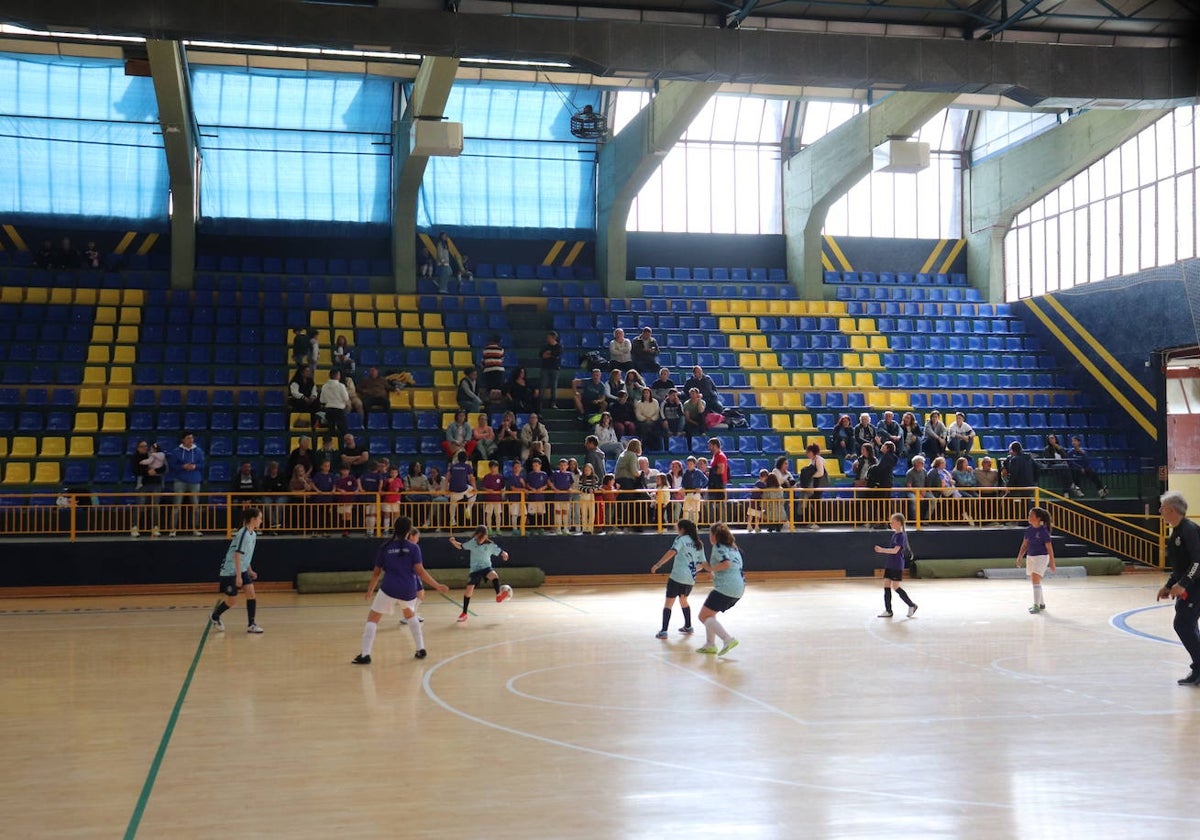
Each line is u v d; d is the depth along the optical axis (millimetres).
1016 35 21859
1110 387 29484
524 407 26656
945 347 31953
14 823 6988
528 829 6848
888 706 10547
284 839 6668
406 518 13422
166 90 24906
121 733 9539
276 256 31797
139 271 29875
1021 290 33469
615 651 13977
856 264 34875
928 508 24516
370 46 18781
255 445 25000
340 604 19328
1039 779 7977
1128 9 21562
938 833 6766
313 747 8984
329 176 32125
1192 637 11594
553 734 9406
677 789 7730
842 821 6996
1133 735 9359
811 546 23656
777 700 10836
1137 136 28562
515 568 22203
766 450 27359
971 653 13797
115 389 25969
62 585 20625
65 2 17609
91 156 30484
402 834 6762
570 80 30219
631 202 31703
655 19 20281
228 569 15930
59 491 23250
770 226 34594
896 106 26781
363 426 26000
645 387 26625
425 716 10156
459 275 31469
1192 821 6992
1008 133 33406
